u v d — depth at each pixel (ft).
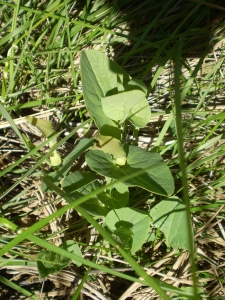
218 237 0.75
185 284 0.71
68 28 0.83
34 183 0.81
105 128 0.69
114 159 0.69
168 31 0.95
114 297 0.72
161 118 0.88
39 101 0.79
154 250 0.74
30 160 0.86
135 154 0.66
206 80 0.91
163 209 0.68
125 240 0.65
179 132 0.37
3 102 0.85
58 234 0.74
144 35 0.86
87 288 0.71
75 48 0.92
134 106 0.66
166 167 0.63
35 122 0.71
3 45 0.93
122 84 0.70
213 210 0.76
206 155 0.80
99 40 0.94
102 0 0.95
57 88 0.91
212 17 0.98
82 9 0.97
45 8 0.91
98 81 0.69
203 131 0.83
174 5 0.96
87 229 0.75
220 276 0.72
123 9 0.98
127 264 0.72
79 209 0.47
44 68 0.92
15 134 0.89
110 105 0.64
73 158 0.67
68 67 0.93
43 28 0.95
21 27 0.81
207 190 0.77
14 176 0.84
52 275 0.72
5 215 0.79
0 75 0.93
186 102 0.90
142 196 0.76
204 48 0.95
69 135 0.66
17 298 0.71
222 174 0.80
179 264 0.71
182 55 0.95
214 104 0.89
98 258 0.73
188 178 0.80
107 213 0.69
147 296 0.69
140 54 0.94
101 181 0.78
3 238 0.71
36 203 0.80
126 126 0.85
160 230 0.74
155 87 0.93
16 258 0.70
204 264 0.74
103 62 0.69
